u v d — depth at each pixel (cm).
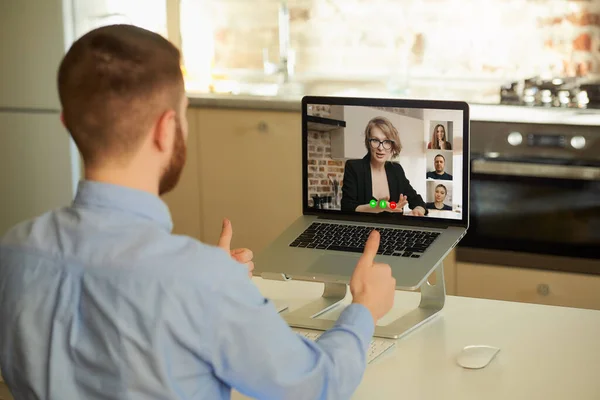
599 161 350
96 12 436
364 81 445
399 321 194
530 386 161
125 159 117
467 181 204
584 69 411
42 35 424
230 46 467
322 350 125
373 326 139
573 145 353
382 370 170
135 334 112
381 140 210
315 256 203
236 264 117
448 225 208
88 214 118
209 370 116
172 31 470
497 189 366
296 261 201
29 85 431
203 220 428
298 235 213
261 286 224
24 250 120
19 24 426
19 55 429
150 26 468
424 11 433
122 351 113
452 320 197
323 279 195
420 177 208
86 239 117
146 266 113
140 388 113
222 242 160
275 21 458
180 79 120
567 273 362
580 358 174
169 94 117
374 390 161
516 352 177
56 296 117
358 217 216
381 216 214
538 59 418
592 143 350
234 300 113
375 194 214
